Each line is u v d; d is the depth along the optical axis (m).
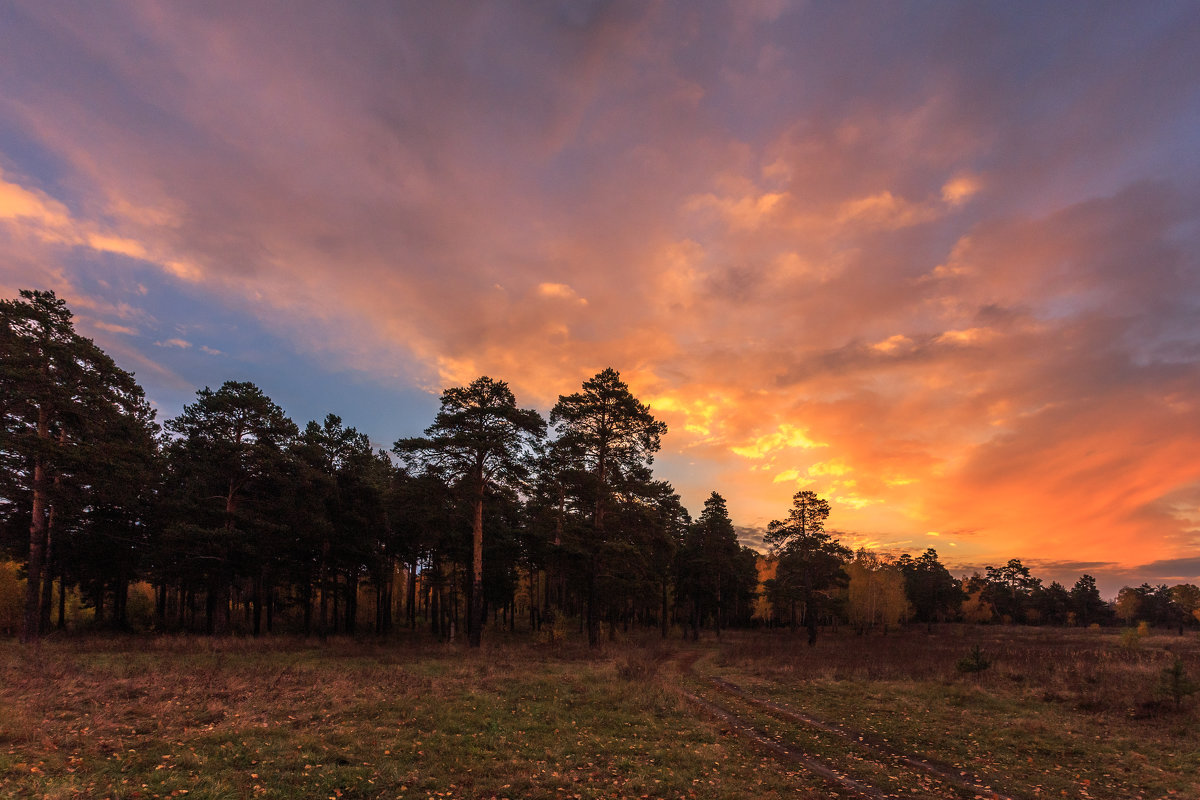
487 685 15.98
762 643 38.66
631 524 28.84
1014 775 9.51
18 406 21.16
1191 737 12.03
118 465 23.22
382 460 42.34
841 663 25.05
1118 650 30.69
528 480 27.69
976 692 17.17
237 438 29.92
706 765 9.55
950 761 10.31
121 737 9.08
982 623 102.19
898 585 64.12
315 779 7.70
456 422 26.39
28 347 21.16
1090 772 9.69
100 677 14.40
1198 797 8.47
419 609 65.12
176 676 14.85
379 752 9.09
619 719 12.62
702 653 32.50
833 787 8.75
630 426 28.64
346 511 33.41
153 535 32.84
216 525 29.09
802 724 13.25
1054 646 37.47
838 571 41.03
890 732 12.52
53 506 26.84
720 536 45.19
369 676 16.36
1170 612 94.00
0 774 7.04
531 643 32.03
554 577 44.81
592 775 8.77
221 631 28.22
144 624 37.50
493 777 8.38
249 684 14.03
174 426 29.67
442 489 26.78
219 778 7.50
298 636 31.66
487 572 38.59
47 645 21.33
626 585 29.83
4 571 32.19
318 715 11.27
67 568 33.94
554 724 11.82
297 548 32.75
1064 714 14.45
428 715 11.74
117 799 6.61
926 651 31.38
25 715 9.65
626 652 28.08
